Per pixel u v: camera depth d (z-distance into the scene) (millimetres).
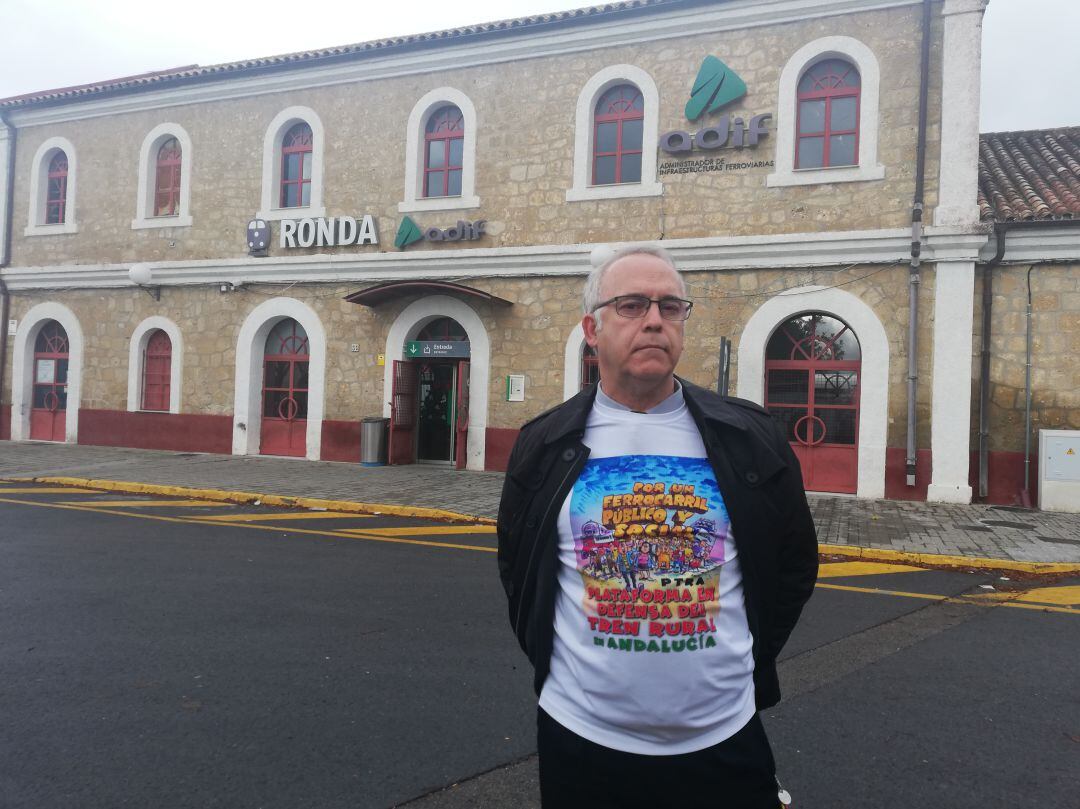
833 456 11266
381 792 2865
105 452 14906
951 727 3514
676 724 1602
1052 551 7543
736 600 1683
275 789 2863
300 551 7172
